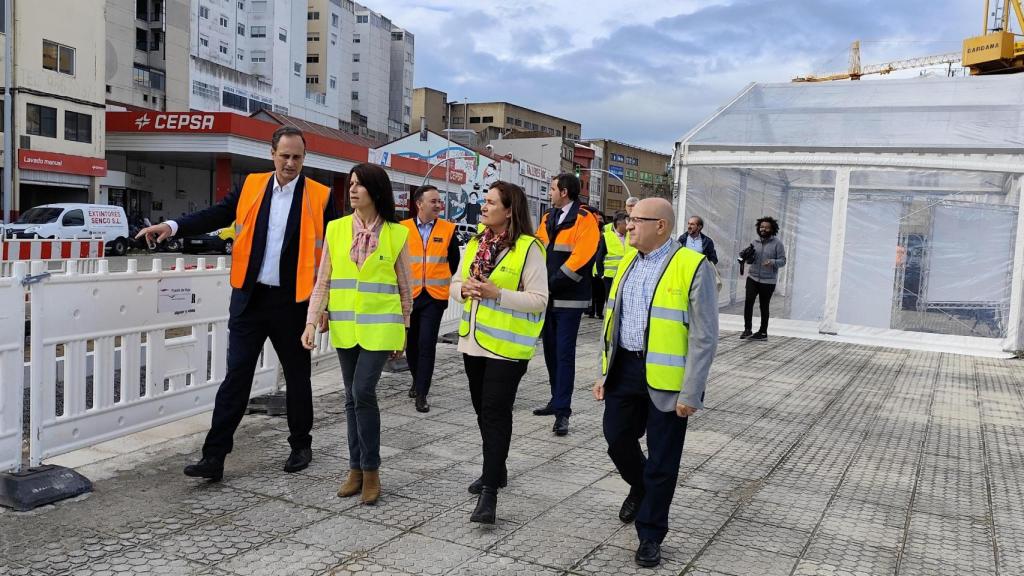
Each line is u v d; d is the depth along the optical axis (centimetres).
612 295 373
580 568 346
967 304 1161
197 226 431
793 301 1284
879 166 1159
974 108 1195
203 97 5797
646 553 350
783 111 1305
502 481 404
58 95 3141
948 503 462
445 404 666
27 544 345
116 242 2633
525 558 354
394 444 538
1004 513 448
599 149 12106
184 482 436
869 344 1190
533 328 402
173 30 5350
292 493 426
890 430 641
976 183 1147
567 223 589
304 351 462
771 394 777
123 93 4978
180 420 566
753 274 1186
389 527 384
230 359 437
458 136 6881
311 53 8150
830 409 715
